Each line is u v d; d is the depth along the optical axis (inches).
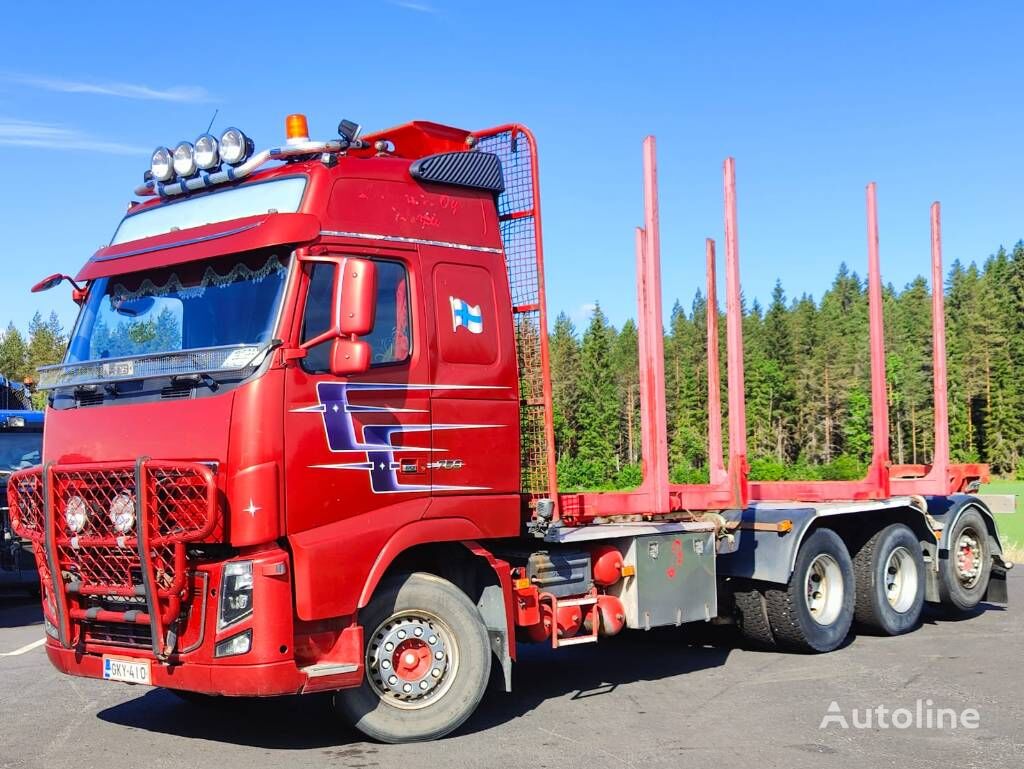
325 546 247.0
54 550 258.4
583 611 313.3
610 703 308.7
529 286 302.4
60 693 331.9
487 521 281.1
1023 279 4121.6
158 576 241.1
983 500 492.4
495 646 283.0
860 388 3348.9
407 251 274.2
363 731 258.5
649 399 336.2
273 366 243.3
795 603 379.9
